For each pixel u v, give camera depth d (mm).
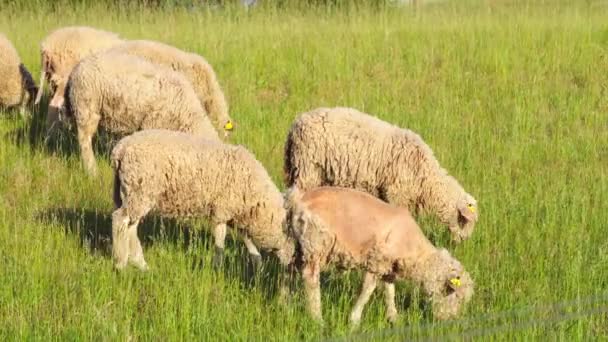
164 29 36500
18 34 35125
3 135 24328
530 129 25844
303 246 14016
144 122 20391
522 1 41938
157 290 15039
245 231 16453
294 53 32156
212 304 14742
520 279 15742
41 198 19484
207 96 24281
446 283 14297
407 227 14250
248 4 43938
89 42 24703
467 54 32438
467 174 21359
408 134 17594
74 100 20641
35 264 15516
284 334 13859
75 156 22125
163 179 15680
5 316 14297
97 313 13898
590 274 15844
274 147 23469
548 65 31297
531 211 18859
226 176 15898
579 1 43031
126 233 15828
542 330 13883
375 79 30438
